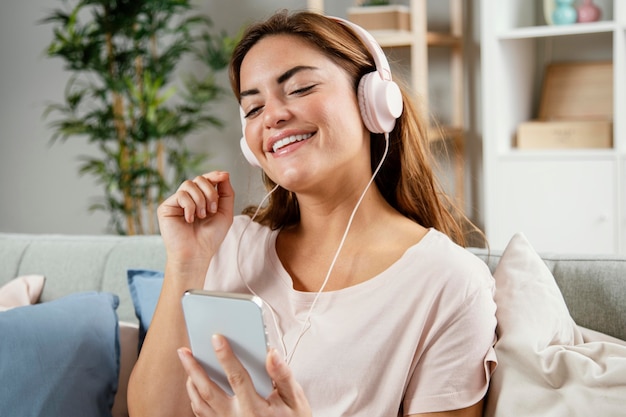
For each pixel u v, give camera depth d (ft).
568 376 4.06
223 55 12.35
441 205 4.90
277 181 4.38
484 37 10.28
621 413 3.89
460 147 11.72
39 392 5.07
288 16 4.49
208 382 3.67
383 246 4.46
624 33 9.70
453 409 4.08
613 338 4.56
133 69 12.59
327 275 4.36
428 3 11.94
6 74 15.07
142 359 4.63
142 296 5.70
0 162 15.44
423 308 4.18
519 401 4.09
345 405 4.17
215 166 13.84
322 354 4.24
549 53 11.28
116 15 11.73
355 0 11.93
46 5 14.55
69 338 5.28
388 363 4.19
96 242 6.59
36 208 15.31
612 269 4.83
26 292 6.25
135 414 4.62
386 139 4.43
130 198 12.94
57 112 14.80
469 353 4.12
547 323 4.33
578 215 10.09
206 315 3.56
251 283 4.72
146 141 12.23
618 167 9.80
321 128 4.21
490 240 10.60
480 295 4.21
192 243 4.69
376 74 4.33
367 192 4.53
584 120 10.74
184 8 12.69
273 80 4.28
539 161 10.22
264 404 3.55
